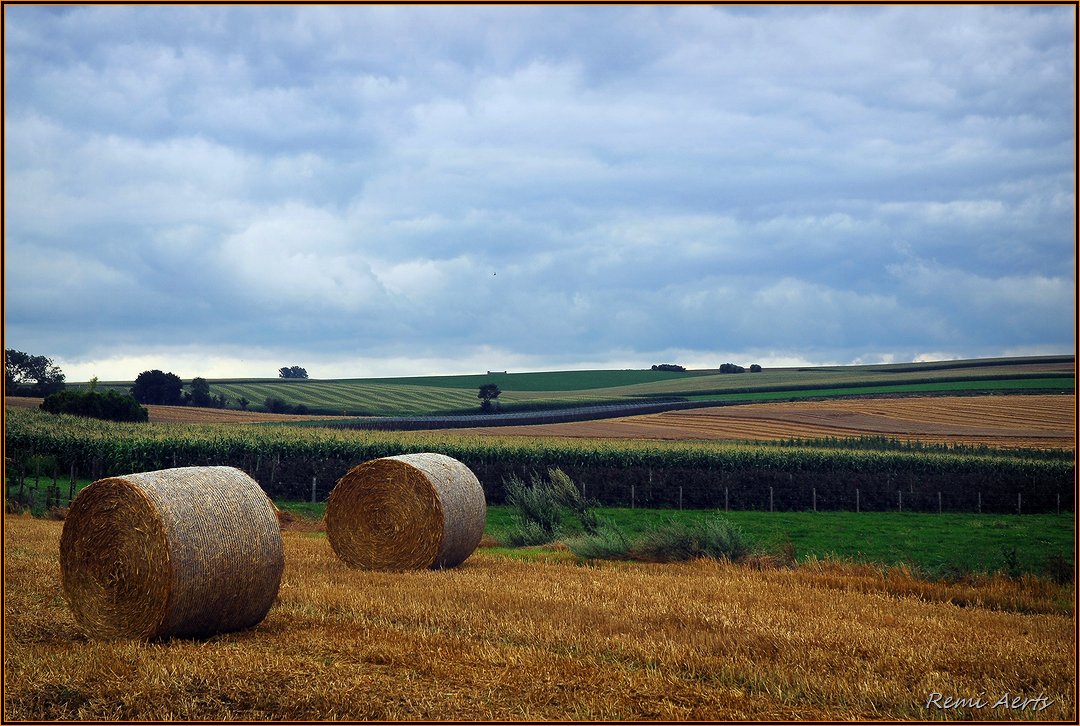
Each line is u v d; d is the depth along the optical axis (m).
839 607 12.38
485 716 7.43
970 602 13.85
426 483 16.50
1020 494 33.22
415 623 10.78
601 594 12.94
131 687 7.97
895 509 33.09
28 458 32.38
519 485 26.70
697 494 33.03
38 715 7.41
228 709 7.60
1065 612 13.09
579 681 8.31
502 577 14.94
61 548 10.54
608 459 35.84
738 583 14.45
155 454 32.69
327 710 7.54
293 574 14.88
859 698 8.12
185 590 10.12
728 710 7.69
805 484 33.41
